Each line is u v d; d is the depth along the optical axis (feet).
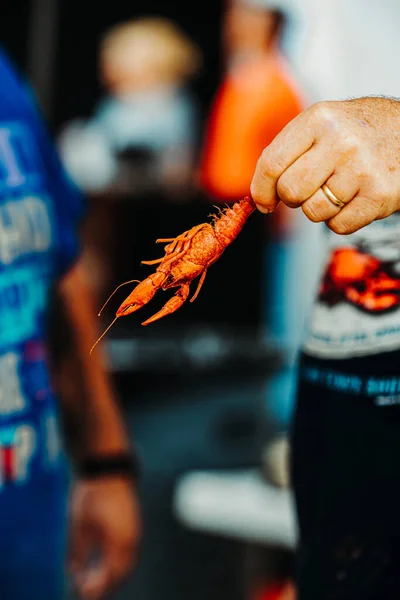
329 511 4.25
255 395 13.08
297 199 3.69
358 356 4.19
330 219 3.71
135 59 13.88
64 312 6.06
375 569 4.20
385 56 10.67
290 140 3.68
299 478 4.39
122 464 6.18
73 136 14.55
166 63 13.96
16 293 5.35
